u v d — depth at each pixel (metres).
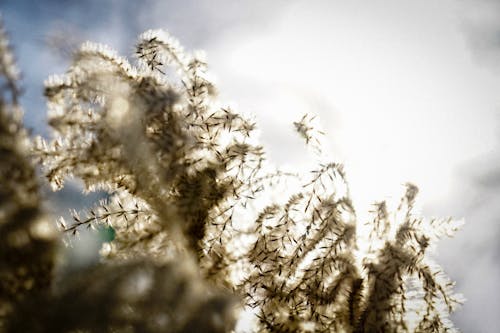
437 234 0.68
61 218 0.60
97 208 0.65
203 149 0.65
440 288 0.66
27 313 0.44
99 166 0.62
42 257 0.48
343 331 0.64
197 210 0.62
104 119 0.59
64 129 0.60
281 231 0.66
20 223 0.47
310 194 0.67
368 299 0.64
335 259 0.64
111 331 0.46
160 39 0.70
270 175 0.68
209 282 0.62
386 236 0.68
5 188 0.47
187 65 0.70
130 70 0.65
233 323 0.56
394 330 0.62
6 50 0.51
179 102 0.62
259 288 0.66
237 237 0.68
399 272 0.64
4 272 0.46
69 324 0.44
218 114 0.67
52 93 0.60
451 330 0.67
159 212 0.62
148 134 0.61
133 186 0.63
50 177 0.60
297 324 0.65
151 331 0.47
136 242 0.62
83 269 0.50
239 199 0.66
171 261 0.54
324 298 0.63
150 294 0.48
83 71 0.60
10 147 0.48
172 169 0.60
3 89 0.49
